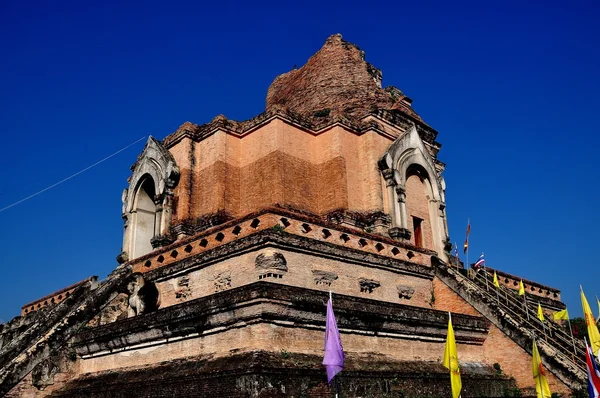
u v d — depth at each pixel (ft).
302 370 51.55
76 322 73.92
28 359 68.13
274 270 61.87
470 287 79.82
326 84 112.68
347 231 74.08
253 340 52.75
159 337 61.46
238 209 94.12
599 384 53.67
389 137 101.35
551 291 116.78
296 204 90.22
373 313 60.80
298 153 93.66
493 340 74.64
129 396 58.95
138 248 100.37
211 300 55.93
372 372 57.26
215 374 51.44
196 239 73.82
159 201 94.58
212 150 95.50
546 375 67.51
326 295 57.47
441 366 66.69
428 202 101.81
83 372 70.85
